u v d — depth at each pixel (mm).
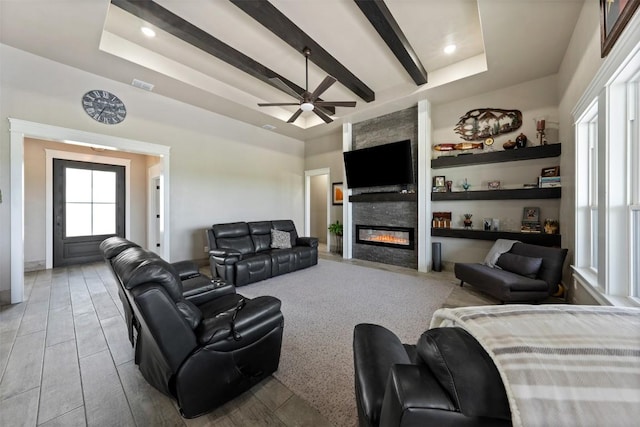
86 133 3299
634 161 1724
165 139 4082
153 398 1429
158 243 5352
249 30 2836
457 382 551
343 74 3611
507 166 3768
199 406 1292
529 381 493
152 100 3920
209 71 3756
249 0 2312
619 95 1765
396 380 614
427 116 4172
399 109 4633
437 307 2734
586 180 2566
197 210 4527
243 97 4391
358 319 2443
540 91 3508
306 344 2004
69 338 2072
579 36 2361
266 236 4715
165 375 1299
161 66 3357
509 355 539
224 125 4914
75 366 1708
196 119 4480
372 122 5086
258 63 3434
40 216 4328
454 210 4254
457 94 4012
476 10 2582
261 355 1524
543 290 2633
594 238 2463
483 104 3969
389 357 987
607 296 1788
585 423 448
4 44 2748
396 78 3916
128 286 1109
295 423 1279
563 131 3059
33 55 2916
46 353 1855
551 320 617
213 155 4746
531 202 3584
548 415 460
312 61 3279
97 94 3383
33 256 4270
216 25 2750
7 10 2244
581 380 483
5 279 2777
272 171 5891
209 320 1375
